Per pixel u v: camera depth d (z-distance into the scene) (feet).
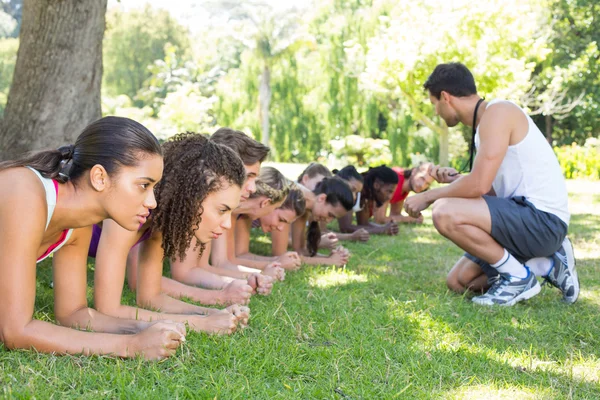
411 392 6.78
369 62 56.29
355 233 17.95
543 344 8.95
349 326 8.96
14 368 6.44
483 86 51.21
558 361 8.20
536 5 77.92
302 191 13.58
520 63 50.83
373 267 14.43
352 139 80.48
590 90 80.23
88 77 17.70
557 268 11.73
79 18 17.26
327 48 84.69
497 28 50.62
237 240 13.80
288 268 13.00
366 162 81.30
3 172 6.64
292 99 90.38
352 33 82.02
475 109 11.98
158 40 127.95
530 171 11.51
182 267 11.19
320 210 14.05
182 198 7.76
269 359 7.30
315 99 88.99
